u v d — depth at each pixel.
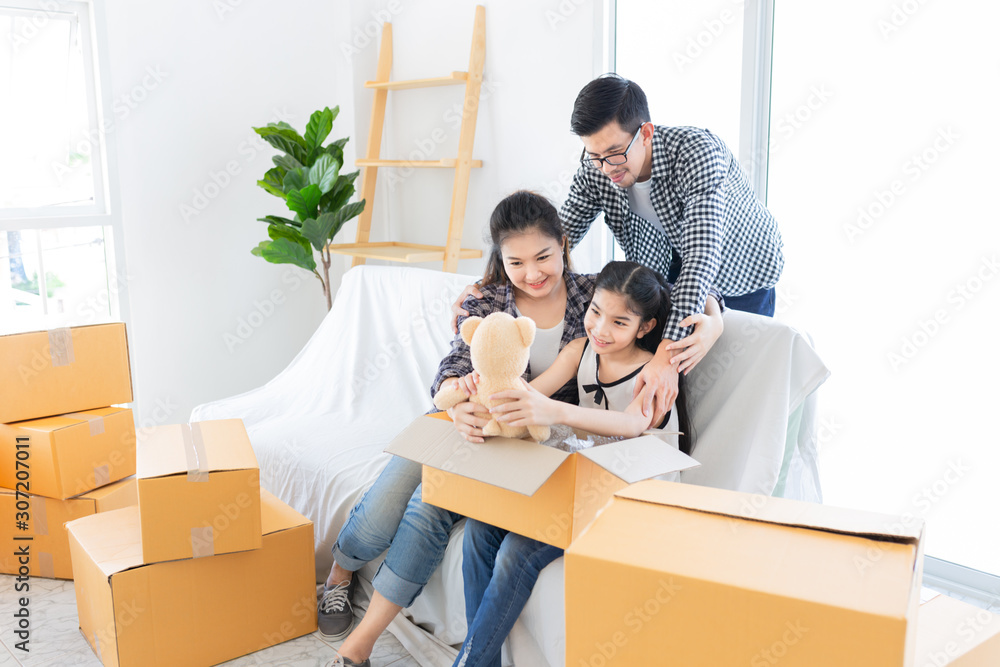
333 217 2.86
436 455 1.36
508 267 1.63
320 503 1.97
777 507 1.07
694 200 1.61
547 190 2.72
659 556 0.93
